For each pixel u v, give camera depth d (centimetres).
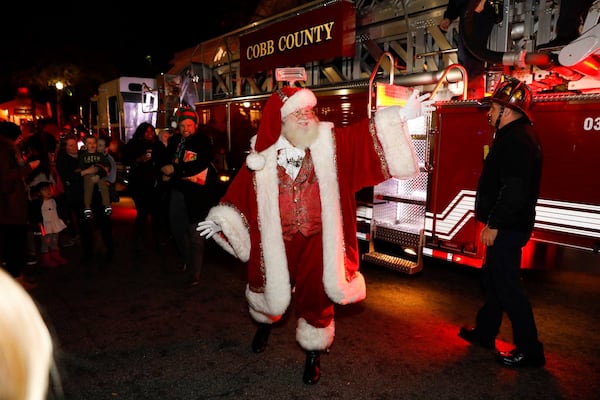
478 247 438
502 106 323
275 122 297
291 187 300
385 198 515
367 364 338
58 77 2366
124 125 1117
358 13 591
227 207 321
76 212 585
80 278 535
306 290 308
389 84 491
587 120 361
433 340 376
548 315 428
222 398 297
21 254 491
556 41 408
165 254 639
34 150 576
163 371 329
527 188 304
